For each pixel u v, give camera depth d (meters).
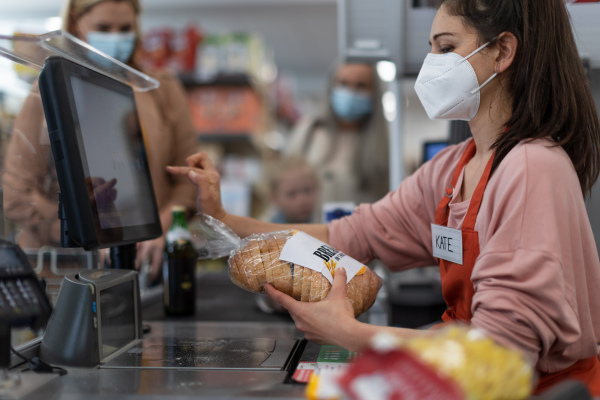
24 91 1.54
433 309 1.85
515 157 1.07
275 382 1.00
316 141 3.74
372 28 1.84
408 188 1.51
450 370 0.60
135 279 1.32
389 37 1.84
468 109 1.22
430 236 1.46
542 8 1.13
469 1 1.17
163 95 2.57
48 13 7.59
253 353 1.22
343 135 3.57
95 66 1.35
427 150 2.11
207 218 1.40
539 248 0.97
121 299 1.25
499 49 1.17
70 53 1.23
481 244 1.12
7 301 0.92
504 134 1.14
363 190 3.52
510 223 1.00
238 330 1.49
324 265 1.18
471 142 1.37
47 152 1.51
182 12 7.73
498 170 1.09
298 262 1.18
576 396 0.77
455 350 0.63
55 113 1.10
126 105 1.44
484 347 0.65
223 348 1.26
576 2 1.53
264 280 1.19
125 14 2.20
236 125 5.26
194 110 5.24
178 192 2.53
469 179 1.27
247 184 4.79
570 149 1.16
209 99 5.25
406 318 1.70
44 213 1.52
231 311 1.78
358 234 1.53
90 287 1.12
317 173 3.56
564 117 1.11
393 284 2.06
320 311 1.09
